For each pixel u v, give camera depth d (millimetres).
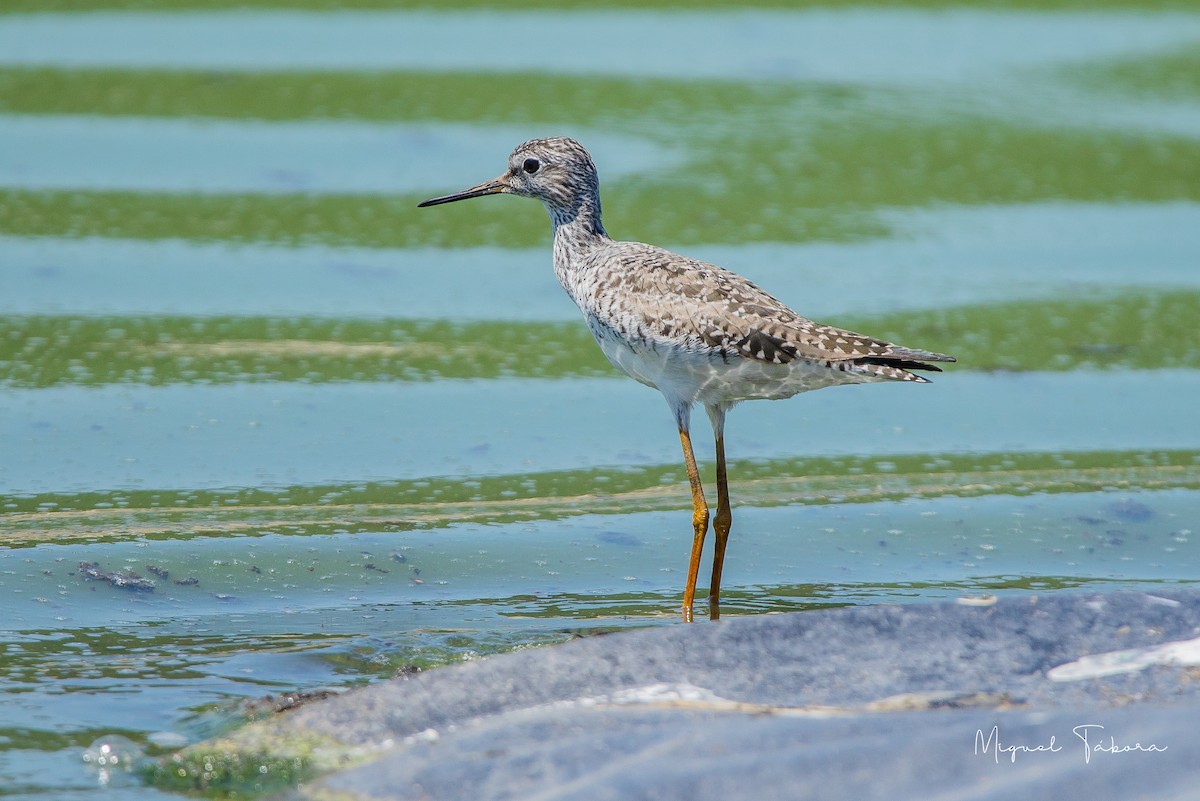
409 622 9352
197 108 19672
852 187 18328
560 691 7641
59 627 9109
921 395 13734
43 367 13297
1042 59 22812
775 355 10023
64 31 22438
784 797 6535
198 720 7859
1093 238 17250
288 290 15320
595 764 6785
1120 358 14406
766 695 7570
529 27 23547
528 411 13102
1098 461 12273
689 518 11266
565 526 11023
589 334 14844
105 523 10641
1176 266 16547
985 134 20062
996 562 10422
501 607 9625
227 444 12102
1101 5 26000
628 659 7852
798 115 20297
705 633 8055
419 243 16734
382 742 7320
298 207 17266
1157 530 10961
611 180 17984
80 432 12141
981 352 14453
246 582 9867
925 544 10742
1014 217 17781
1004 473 12055
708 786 6586
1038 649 7965
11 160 17875
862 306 15195
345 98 20156
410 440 12391
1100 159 19516
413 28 23281
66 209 16766
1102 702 7422
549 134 19172
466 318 15008
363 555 10359
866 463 12312
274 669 8555
